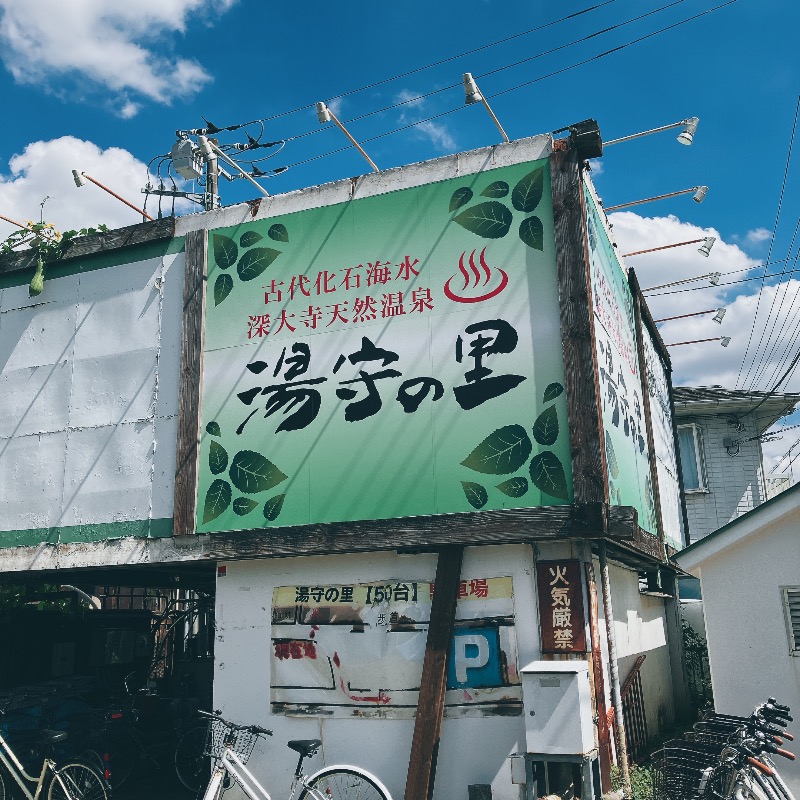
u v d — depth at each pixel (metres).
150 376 10.35
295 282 9.77
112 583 12.70
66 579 11.96
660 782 6.91
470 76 9.24
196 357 10.02
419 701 8.06
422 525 8.45
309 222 9.88
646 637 11.95
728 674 8.52
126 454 10.24
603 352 9.40
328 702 8.69
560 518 7.95
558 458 8.16
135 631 14.24
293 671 8.90
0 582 12.53
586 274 8.44
